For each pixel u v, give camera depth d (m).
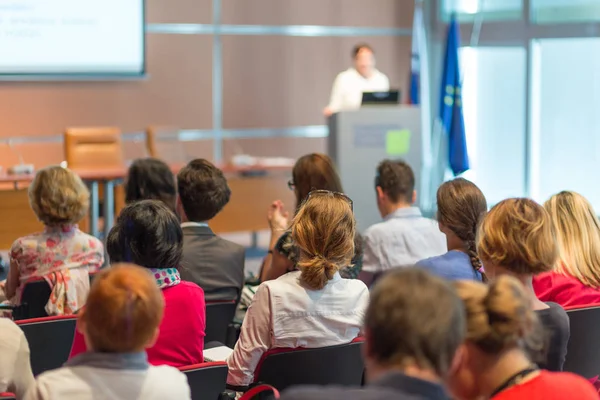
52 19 7.77
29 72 7.74
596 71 7.82
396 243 3.42
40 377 1.54
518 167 8.51
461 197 2.71
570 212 2.71
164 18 8.41
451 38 8.41
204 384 2.08
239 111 8.89
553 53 8.17
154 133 7.70
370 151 6.91
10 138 7.76
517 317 1.43
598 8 7.71
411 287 1.22
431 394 1.20
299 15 9.12
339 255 2.28
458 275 2.65
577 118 8.03
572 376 1.53
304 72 9.20
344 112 6.81
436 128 9.30
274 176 7.84
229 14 8.75
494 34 8.62
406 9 9.70
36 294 3.09
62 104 7.96
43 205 3.10
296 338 2.29
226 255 3.12
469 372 1.48
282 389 2.30
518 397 1.47
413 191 3.55
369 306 1.24
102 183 6.76
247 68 8.89
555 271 2.67
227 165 7.57
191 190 3.14
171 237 2.28
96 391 1.53
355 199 6.90
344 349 2.32
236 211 7.66
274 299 2.28
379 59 9.60
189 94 8.61
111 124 8.21
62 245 3.15
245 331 2.32
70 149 7.14
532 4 8.27
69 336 2.57
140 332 1.53
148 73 8.38
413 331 1.19
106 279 1.54
